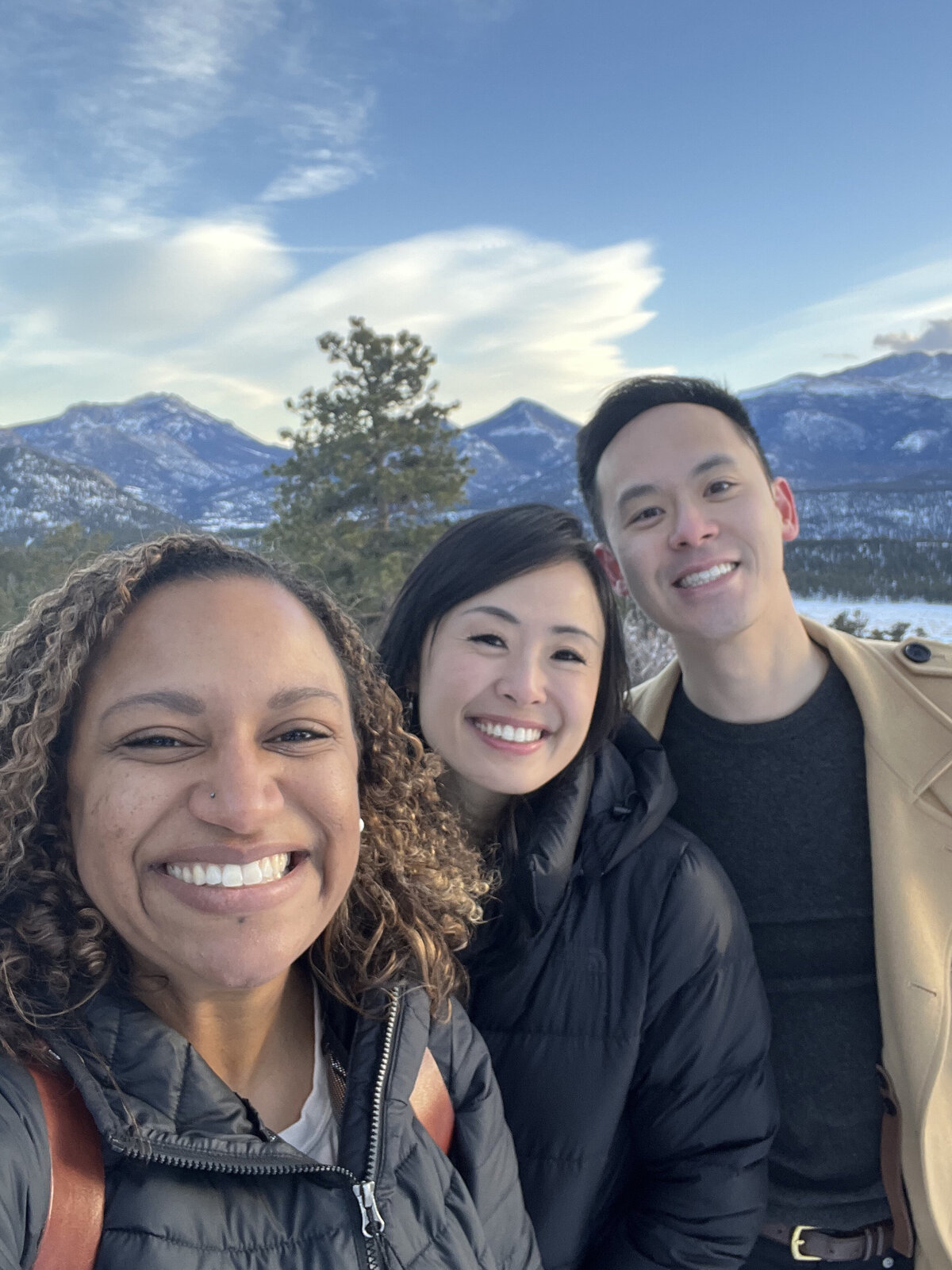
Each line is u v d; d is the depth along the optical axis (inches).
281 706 18.1
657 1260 27.4
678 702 36.2
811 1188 31.8
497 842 29.9
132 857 17.5
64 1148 16.7
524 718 27.5
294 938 18.2
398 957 22.5
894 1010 30.1
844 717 33.6
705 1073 27.6
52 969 18.1
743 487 32.9
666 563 33.3
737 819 33.9
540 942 27.7
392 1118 20.2
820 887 32.8
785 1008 32.4
